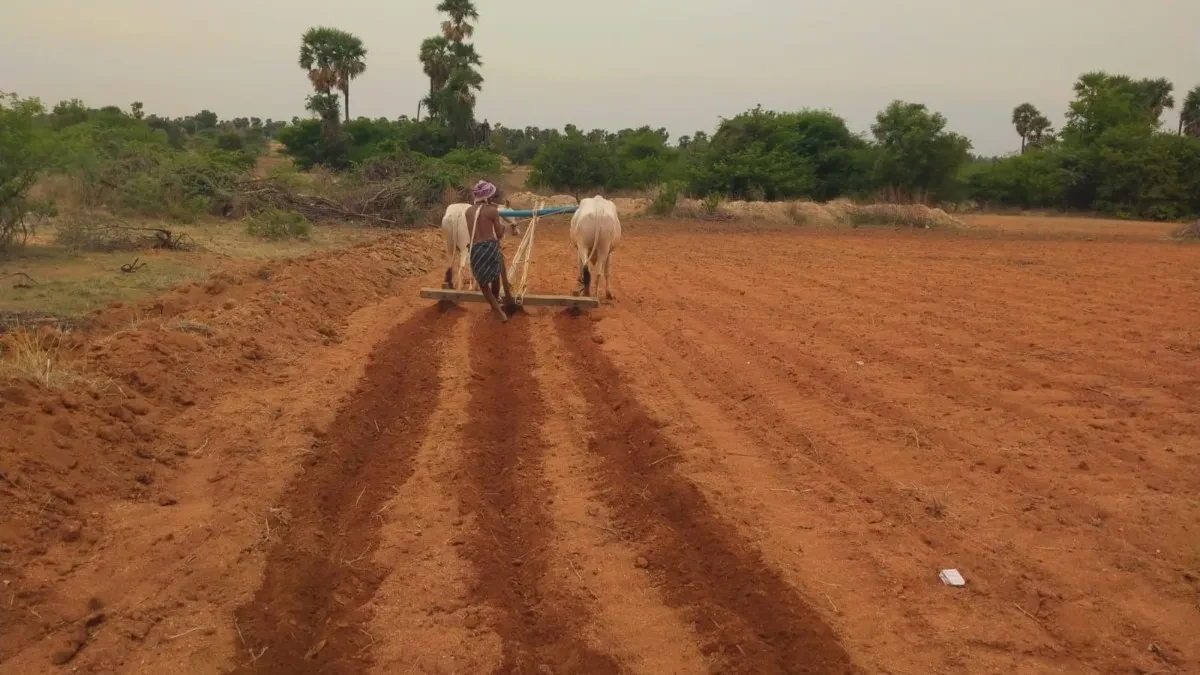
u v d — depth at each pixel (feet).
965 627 14.44
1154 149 144.15
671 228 102.78
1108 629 14.44
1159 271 61.26
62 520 16.74
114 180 63.67
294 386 26.61
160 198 64.95
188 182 70.95
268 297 35.60
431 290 40.34
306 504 18.60
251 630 13.97
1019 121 282.36
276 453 21.02
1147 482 20.39
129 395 22.57
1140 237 98.99
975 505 19.21
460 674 13.08
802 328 38.22
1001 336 36.68
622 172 160.86
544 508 18.95
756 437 23.48
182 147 160.35
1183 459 21.86
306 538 17.01
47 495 17.15
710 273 58.08
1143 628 14.47
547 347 33.68
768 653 13.58
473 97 185.37
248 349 28.89
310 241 62.08
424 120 192.85
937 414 25.53
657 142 176.96
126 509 17.78
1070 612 14.90
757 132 152.35
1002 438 23.52
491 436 23.44
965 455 22.22
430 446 22.36
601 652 13.62
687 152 170.50
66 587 14.73
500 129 316.81
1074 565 16.53
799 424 24.66
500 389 28.04
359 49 176.04
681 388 28.14
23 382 20.40
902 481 20.54
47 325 28.37
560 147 157.58
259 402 24.47
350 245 61.16
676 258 68.13
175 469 19.89
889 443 23.15
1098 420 25.02
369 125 184.24
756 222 116.26
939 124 141.18
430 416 24.97
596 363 31.12
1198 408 26.20
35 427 18.78
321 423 23.26
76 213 50.65
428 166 91.81
